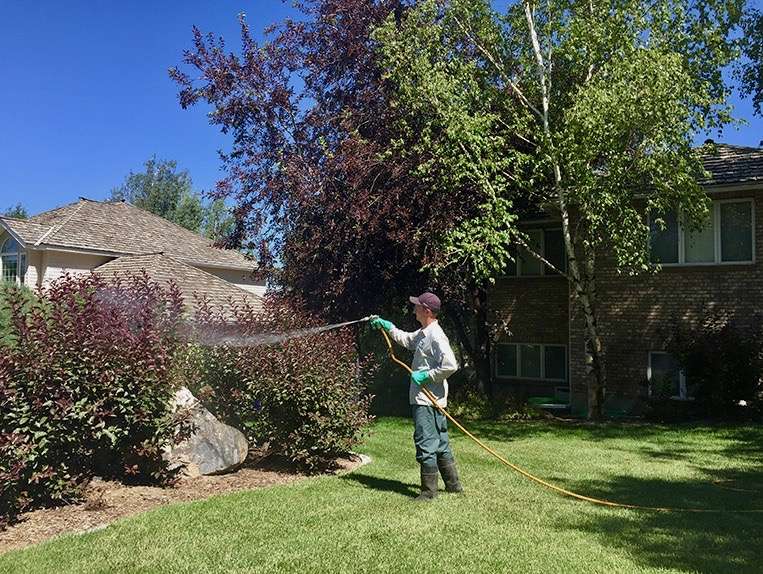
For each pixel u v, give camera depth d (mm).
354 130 13375
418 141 12898
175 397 7062
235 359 8008
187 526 5605
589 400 13672
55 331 6312
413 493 6875
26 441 5824
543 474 8047
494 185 11945
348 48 14219
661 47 11766
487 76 13570
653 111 10992
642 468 8523
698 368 13078
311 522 5746
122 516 5973
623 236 12125
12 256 22859
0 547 5152
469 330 17906
